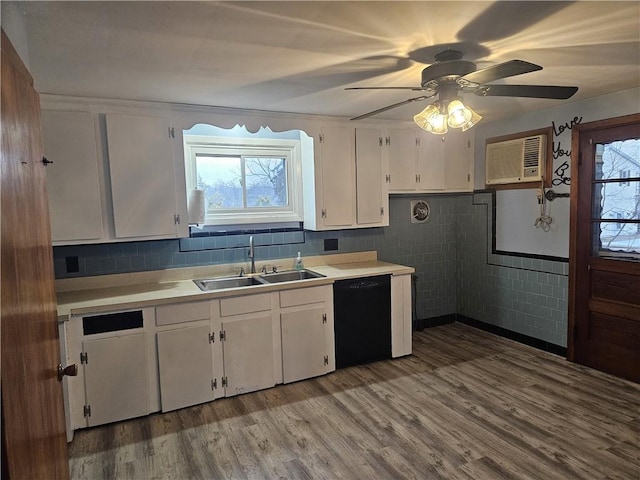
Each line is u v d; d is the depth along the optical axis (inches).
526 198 158.4
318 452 97.0
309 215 153.7
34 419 47.1
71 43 75.7
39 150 59.6
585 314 140.6
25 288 46.5
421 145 166.9
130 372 111.0
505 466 90.0
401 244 180.9
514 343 165.5
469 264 187.2
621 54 89.0
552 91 88.0
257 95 115.0
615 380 130.1
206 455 96.8
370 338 147.0
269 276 146.9
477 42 79.7
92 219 115.5
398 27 71.7
